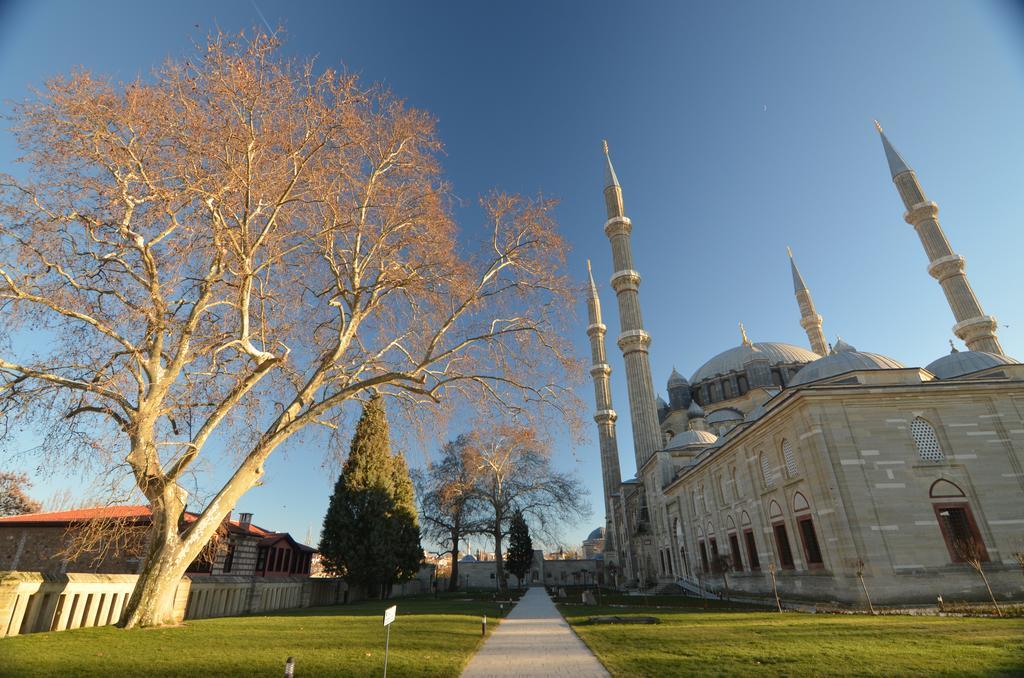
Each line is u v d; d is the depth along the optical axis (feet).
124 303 50.78
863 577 75.51
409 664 37.17
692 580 147.13
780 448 97.25
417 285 62.85
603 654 41.27
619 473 237.86
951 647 38.04
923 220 170.81
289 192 57.52
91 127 48.01
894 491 80.79
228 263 55.31
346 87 55.88
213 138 50.37
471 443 160.35
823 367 109.40
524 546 208.33
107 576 57.41
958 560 77.41
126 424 50.21
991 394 86.94
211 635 48.21
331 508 134.10
